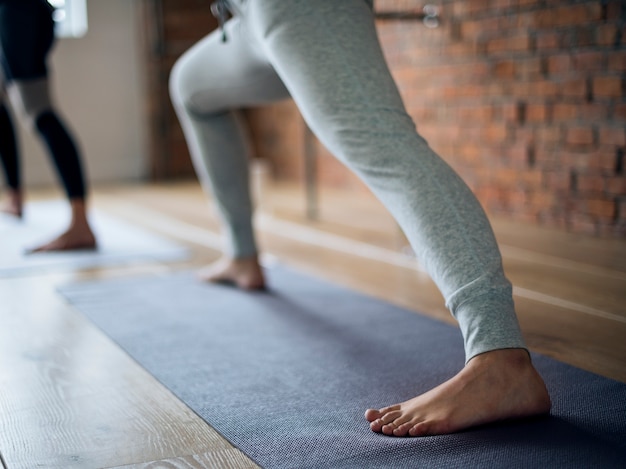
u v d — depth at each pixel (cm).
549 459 109
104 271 254
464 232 125
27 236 319
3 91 344
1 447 121
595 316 188
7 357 167
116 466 113
